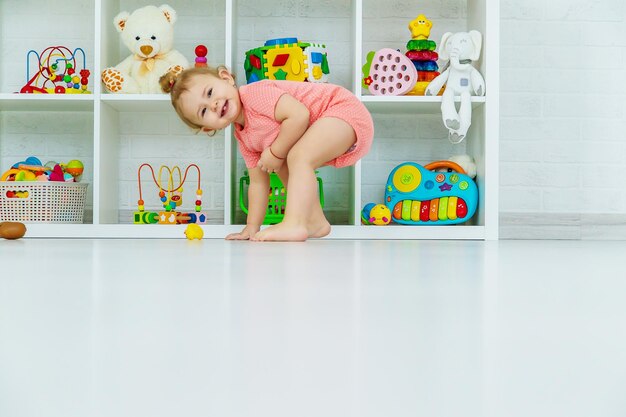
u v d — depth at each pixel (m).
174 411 0.26
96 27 2.58
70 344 0.40
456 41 2.56
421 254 1.45
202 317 0.52
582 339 0.42
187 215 2.64
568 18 3.02
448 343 0.41
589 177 3.02
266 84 2.04
